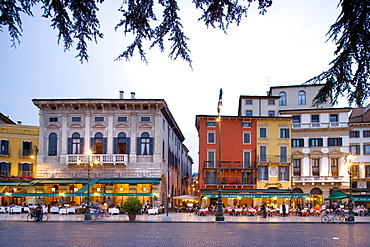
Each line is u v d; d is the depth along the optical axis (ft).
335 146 202.69
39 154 172.55
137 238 73.82
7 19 14.52
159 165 170.40
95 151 171.73
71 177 169.78
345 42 15.83
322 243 67.15
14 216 140.05
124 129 172.55
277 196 157.58
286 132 198.18
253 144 197.67
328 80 16.90
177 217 142.82
